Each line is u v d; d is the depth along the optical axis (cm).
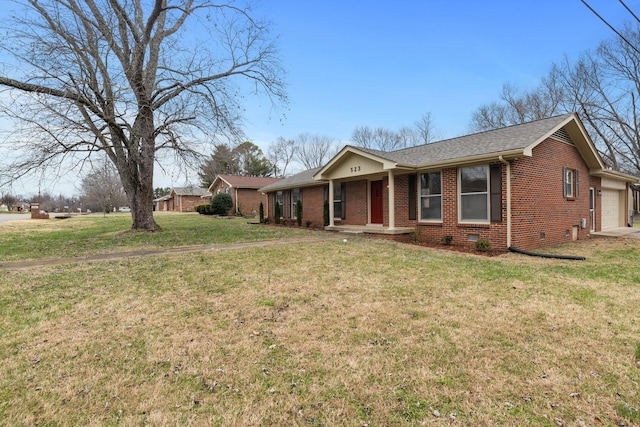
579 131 1151
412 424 237
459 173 1063
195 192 4491
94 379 296
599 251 966
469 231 1032
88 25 1149
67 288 561
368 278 623
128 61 1316
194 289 555
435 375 299
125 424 239
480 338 372
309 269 692
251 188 3072
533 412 249
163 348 354
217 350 350
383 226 1338
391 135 4356
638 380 288
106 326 411
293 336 381
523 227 968
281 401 265
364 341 368
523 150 874
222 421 242
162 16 1377
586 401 261
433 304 483
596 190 1434
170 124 1294
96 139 1221
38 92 1067
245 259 791
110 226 1906
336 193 1639
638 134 2555
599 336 374
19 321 425
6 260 802
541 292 539
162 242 1112
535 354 335
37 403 263
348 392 276
